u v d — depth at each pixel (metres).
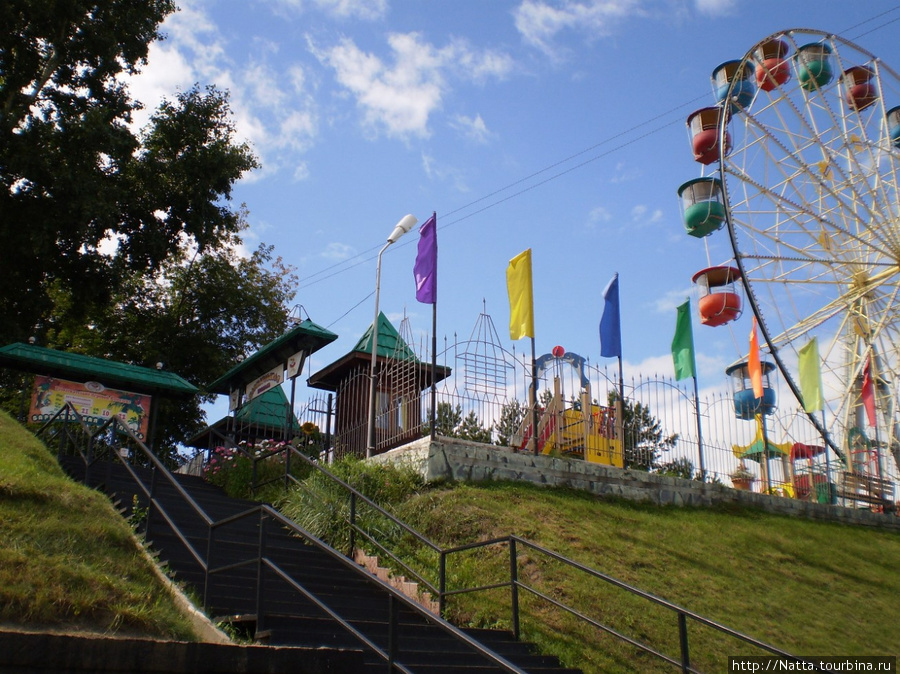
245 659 5.80
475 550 12.51
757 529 16.16
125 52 25.22
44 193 22.72
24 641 5.16
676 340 20.08
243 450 16.98
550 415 17.95
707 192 24.34
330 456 18.77
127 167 25.42
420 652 8.52
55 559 7.32
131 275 26.97
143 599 7.38
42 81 24.81
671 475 18.11
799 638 11.45
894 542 17.84
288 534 12.46
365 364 20.00
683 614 8.36
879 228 25.62
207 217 26.25
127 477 13.62
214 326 30.19
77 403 16.45
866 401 24.89
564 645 10.07
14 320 23.77
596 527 13.98
